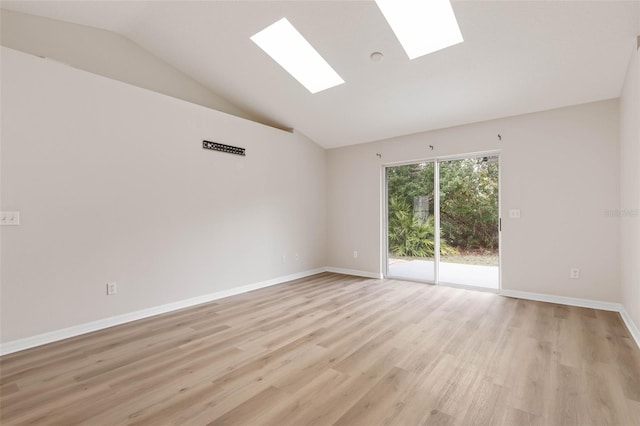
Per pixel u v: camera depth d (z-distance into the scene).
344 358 2.40
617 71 3.12
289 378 2.11
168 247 3.67
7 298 2.56
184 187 3.84
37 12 3.02
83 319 2.97
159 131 3.60
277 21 3.18
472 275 4.66
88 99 3.04
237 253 4.47
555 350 2.52
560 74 3.30
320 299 4.11
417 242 5.16
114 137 3.21
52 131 2.80
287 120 5.21
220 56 3.86
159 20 3.39
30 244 2.68
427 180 5.05
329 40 3.30
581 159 3.71
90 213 3.04
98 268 3.09
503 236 4.24
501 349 2.55
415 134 5.06
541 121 3.97
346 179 5.90
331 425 1.63
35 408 1.79
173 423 1.66
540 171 3.97
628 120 3.01
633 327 2.82
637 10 2.46
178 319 3.36
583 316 3.35
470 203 4.68
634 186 2.76
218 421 1.67
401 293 4.40
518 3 2.59
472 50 3.14
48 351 2.57
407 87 3.88
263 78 4.16
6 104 2.57
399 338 2.79
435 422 1.65
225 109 4.76
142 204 3.44
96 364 2.33
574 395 1.89
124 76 3.69
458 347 2.59
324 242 6.12
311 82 4.29
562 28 2.74
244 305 3.87
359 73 3.75
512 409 1.76
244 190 4.60
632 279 2.89
